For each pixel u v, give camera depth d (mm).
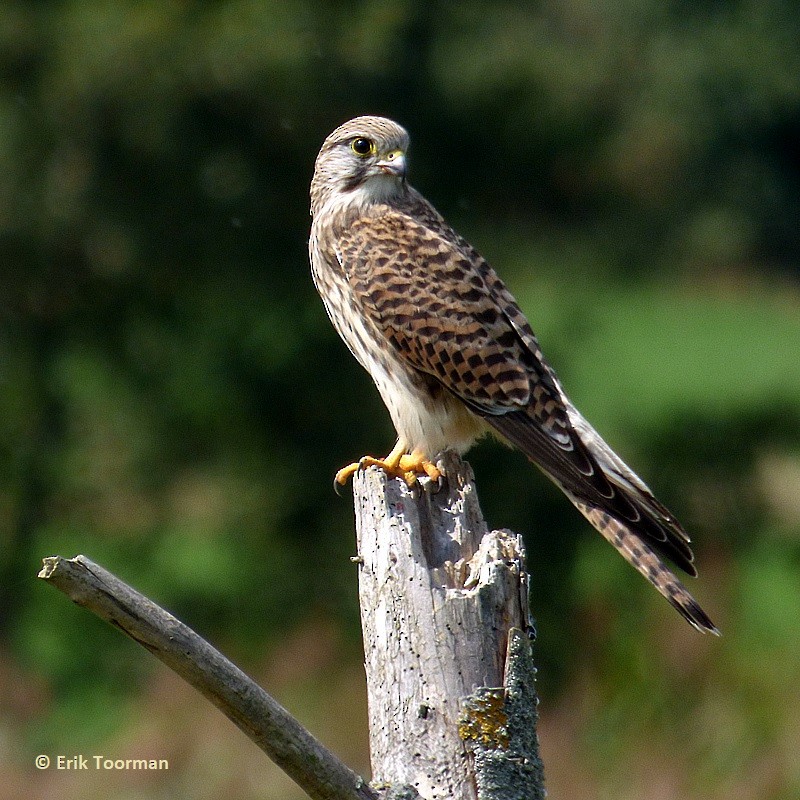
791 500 21609
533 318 21562
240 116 18359
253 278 19172
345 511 19328
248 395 19594
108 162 18281
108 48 17312
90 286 19375
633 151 27406
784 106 36031
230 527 19562
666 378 28234
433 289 6199
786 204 39281
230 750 13133
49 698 16469
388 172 6461
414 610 4125
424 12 19297
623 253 22688
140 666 16422
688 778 11156
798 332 34625
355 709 15125
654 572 5277
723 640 12258
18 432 19938
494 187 20312
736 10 34219
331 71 18328
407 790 3953
